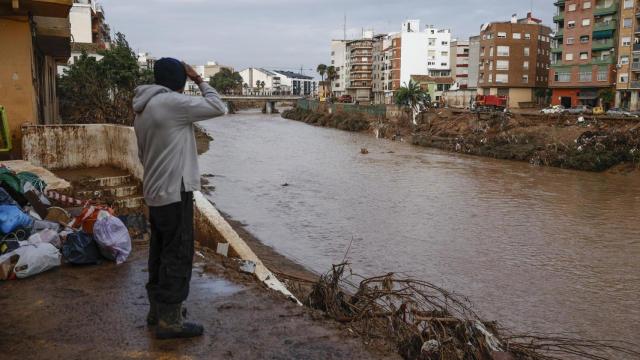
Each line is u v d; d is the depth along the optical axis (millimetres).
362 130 77125
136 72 41469
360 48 129375
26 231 5801
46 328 3977
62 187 7719
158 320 3764
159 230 3664
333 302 5898
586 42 68562
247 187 31641
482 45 87250
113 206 8281
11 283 4996
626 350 11586
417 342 4996
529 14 89625
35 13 11102
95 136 10617
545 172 39938
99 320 4117
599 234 22125
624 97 64688
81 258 5484
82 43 55500
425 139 57531
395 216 24859
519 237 21500
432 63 112312
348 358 3631
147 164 3547
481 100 71250
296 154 48438
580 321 13359
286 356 3613
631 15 62781
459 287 15617
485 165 43250
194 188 3600
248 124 91438
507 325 12859
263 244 19641
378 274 16500
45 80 18516
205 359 3510
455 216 25062
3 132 9914
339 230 22188
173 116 3449
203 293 4809
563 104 73625
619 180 36562
